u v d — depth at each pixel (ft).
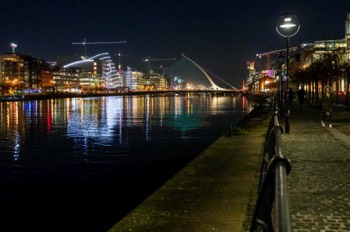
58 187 63.31
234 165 42.88
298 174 36.17
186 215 26.55
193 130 151.12
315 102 180.86
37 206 52.65
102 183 65.46
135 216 26.50
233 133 69.77
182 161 85.51
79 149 106.83
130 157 91.50
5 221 46.47
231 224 24.73
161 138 127.24
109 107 342.64
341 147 52.06
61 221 46.32
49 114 262.88
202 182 35.42
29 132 154.92
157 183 64.80
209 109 299.38
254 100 380.58
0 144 119.96
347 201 27.50
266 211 11.35
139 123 185.68
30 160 89.61
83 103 440.45
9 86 601.62
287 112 70.23
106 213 48.91
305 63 312.29
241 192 31.99
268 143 21.79
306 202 27.40
